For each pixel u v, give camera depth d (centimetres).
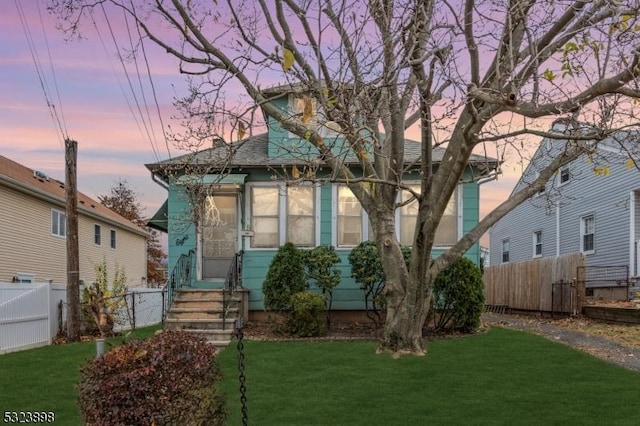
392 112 744
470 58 658
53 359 870
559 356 807
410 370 725
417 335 845
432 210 774
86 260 2136
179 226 1227
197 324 1023
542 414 539
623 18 546
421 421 525
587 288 1653
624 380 663
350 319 1196
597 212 1733
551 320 1321
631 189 1551
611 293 1548
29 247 1789
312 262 1078
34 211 1834
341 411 560
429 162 750
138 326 1374
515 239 2412
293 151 834
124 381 374
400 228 1218
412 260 802
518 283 1633
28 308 1052
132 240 2753
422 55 661
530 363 761
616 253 1620
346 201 1243
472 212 1211
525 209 2294
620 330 1042
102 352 454
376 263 1059
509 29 582
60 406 599
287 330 1038
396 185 708
